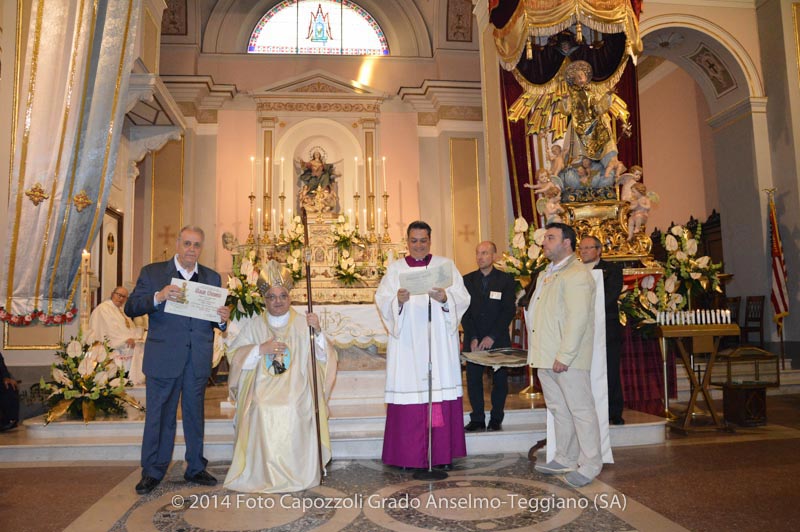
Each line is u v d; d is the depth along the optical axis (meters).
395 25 15.27
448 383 4.70
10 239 6.79
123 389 5.79
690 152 13.44
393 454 4.64
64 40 7.10
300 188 13.59
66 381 5.59
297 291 7.96
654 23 10.59
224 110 14.04
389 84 14.96
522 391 7.04
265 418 4.21
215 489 4.20
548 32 7.21
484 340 5.38
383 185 14.12
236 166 13.88
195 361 4.31
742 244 11.05
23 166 6.87
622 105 8.03
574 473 4.18
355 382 6.27
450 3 14.71
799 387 8.88
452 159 14.28
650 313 6.24
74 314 6.98
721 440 5.52
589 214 7.53
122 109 7.22
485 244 5.66
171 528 3.42
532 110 8.38
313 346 4.41
